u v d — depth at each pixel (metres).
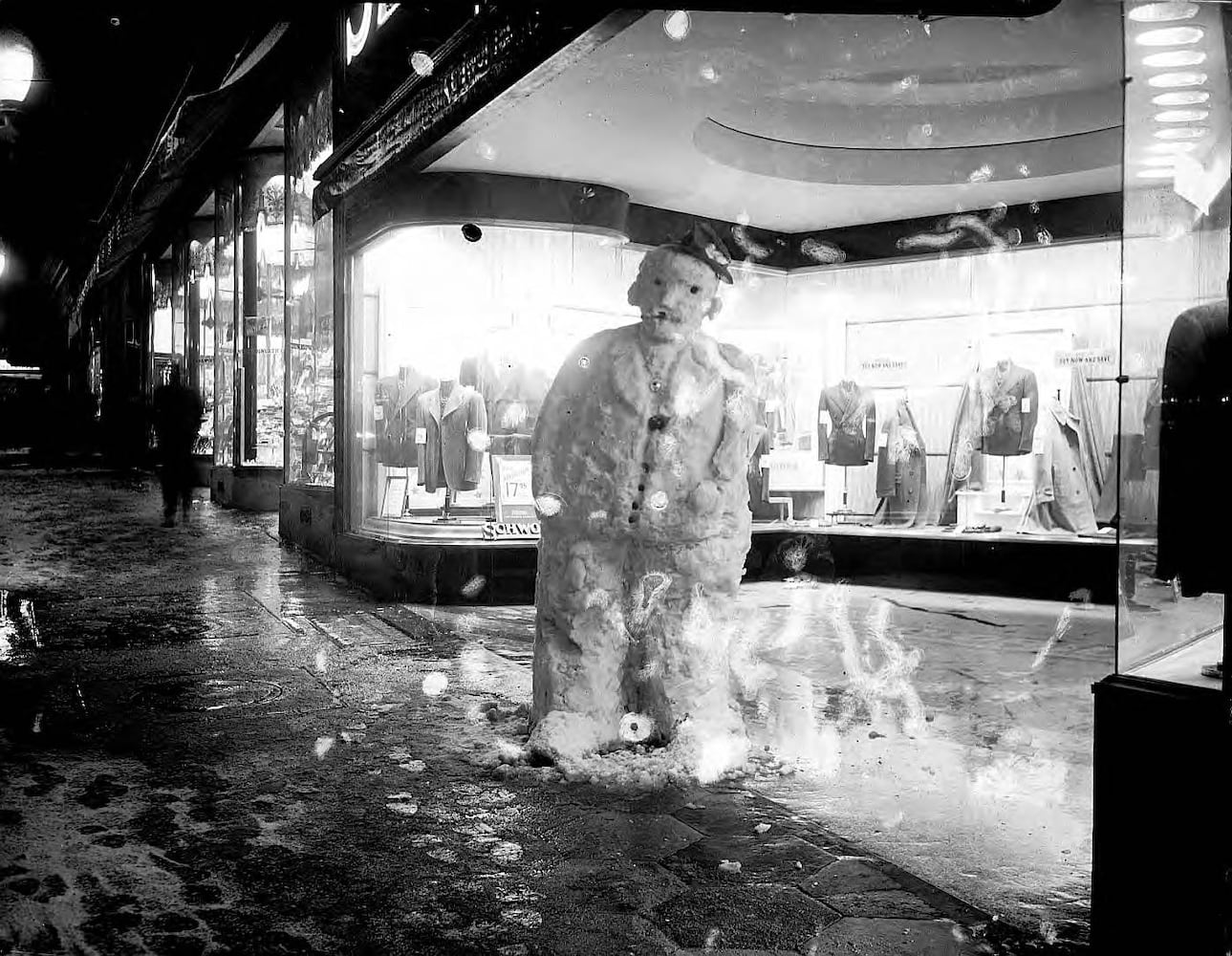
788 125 9.41
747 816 3.95
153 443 27.48
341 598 9.31
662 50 7.08
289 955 2.81
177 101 14.63
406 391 10.28
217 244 18.61
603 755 4.62
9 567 10.90
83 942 2.86
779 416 12.11
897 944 2.90
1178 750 2.52
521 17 5.74
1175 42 2.65
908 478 11.49
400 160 7.98
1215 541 2.56
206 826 3.78
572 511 4.68
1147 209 2.73
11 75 11.16
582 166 9.21
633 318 10.71
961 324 11.05
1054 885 3.39
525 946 2.88
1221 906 2.47
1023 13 3.53
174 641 7.28
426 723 5.24
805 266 11.93
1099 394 10.09
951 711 5.64
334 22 10.90
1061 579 9.97
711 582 4.73
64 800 4.03
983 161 9.60
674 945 2.89
